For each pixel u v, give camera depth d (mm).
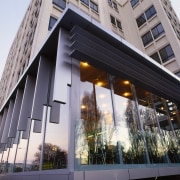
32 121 7254
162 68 8320
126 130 5750
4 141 9281
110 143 5055
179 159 7062
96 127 5039
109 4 22500
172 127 8773
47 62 6953
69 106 5004
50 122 5484
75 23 5910
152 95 8852
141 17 20875
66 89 4902
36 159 5832
